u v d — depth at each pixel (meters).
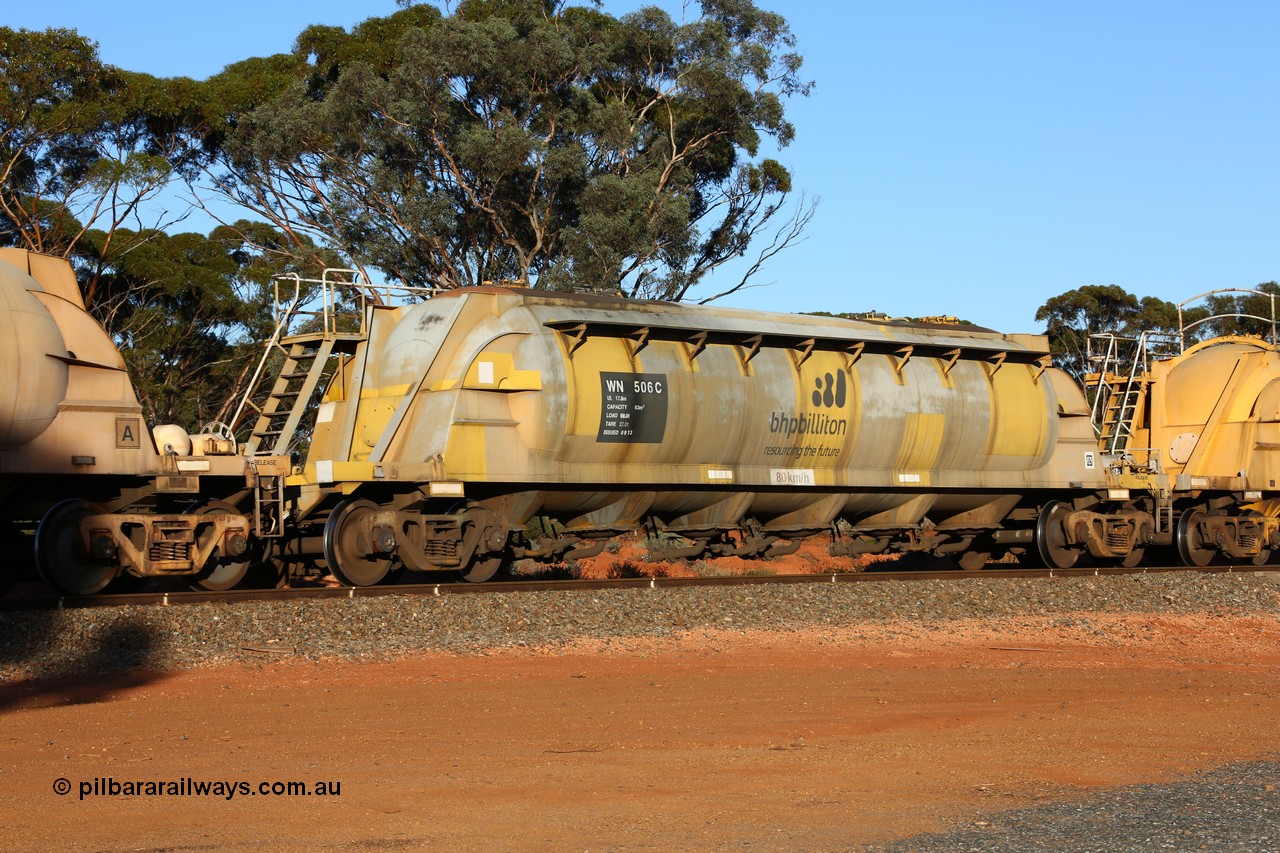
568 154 37.50
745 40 42.62
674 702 11.23
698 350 19.16
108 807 7.56
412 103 36.75
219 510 16.36
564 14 42.31
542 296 18.48
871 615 16.88
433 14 43.09
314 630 13.85
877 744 9.71
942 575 20.50
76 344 15.28
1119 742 10.05
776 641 15.04
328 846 6.77
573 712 10.67
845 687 12.27
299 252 40.59
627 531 19.61
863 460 21.19
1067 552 23.50
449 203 37.75
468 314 18.14
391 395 18.12
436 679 12.10
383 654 13.16
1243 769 9.05
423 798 7.80
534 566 25.23
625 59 42.28
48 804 7.61
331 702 10.93
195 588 16.64
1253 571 22.59
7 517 15.51
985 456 22.67
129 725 9.95
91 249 38.50
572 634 14.54
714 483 19.34
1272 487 26.03
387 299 19.48
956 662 14.35
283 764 8.67
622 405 18.19
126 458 15.44
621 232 36.66
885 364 21.61
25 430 14.63
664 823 7.30
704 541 20.41
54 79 36.38
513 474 17.53
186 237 41.16
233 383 40.75
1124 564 24.33
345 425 18.48
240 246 43.78
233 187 41.66
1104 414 27.28
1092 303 58.03
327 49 42.06
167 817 7.35
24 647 12.58
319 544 17.66
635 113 42.66
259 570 18.14
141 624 13.38
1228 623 18.00
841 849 6.74
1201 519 25.12
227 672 12.29
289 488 17.30
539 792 7.99
